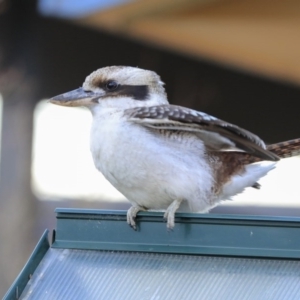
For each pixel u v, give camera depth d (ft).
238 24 41.19
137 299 18.95
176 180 23.54
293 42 42.37
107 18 41.37
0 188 44.19
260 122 49.98
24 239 44.19
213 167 24.43
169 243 20.10
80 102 25.46
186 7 39.47
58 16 42.11
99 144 24.17
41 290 19.33
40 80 44.65
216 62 45.80
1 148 44.39
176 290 19.03
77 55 45.03
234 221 19.75
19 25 43.57
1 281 43.50
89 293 19.22
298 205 53.88
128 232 20.38
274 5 39.45
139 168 23.58
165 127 22.98
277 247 19.42
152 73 26.20
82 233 20.57
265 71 46.11
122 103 25.31
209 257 19.67
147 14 40.37
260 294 18.62
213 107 48.29
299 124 50.19
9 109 44.34
